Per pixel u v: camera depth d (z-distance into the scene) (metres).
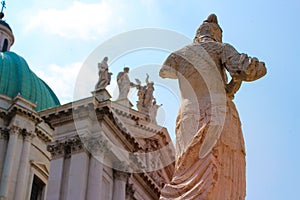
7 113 48.25
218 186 5.35
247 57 5.82
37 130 49.00
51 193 33.28
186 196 5.29
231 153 5.63
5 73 51.19
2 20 58.94
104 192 34.22
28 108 48.72
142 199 36.81
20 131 47.78
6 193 44.75
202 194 5.25
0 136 47.47
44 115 35.53
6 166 45.91
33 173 47.56
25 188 46.41
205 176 5.34
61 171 33.78
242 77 5.82
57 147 34.59
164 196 5.43
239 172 5.67
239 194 5.59
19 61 53.62
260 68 5.79
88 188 33.00
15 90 50.25
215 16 6.62
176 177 5.52
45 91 53.06
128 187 35.81
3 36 57.69
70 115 34.88
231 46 5.98
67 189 33.03
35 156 48.31
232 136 5.70
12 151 46.53
